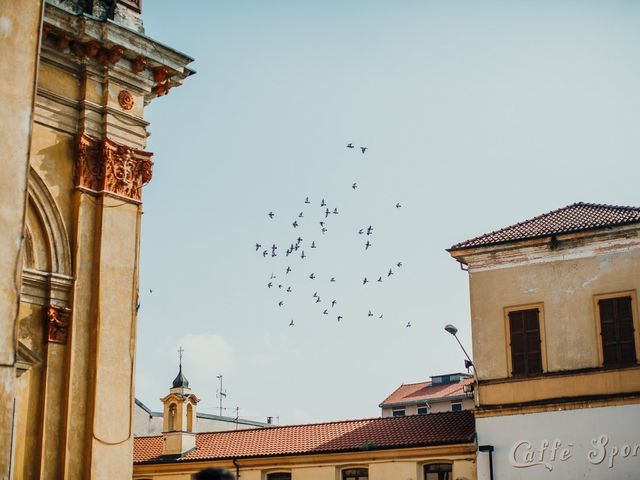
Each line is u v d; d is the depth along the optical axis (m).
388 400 72.75
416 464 36.19
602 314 33.31
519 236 34.88
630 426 31.67
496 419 34.00
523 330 34.44
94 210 21.23
